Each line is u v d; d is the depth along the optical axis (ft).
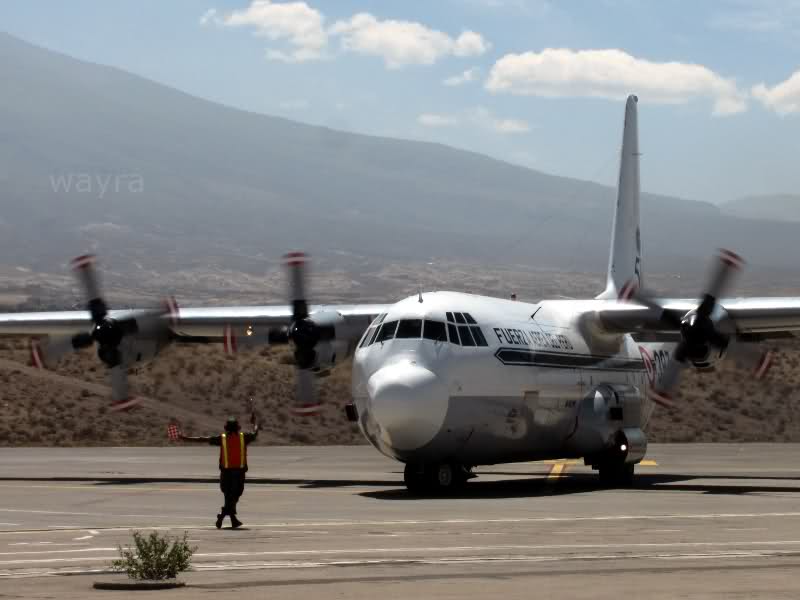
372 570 147.33
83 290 319.68
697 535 183.01
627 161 368.07
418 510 225.97
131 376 587.27
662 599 125.39
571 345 298.35
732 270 282.77
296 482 305.53
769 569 145.89
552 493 270.05
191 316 325.62
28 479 316.19
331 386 599.16
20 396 555.28
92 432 514.27
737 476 333.01
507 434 275.39
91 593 131.85
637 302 304.09
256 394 587.27
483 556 159.53
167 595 129.90
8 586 137.28
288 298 304.50
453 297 276.21
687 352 285.02
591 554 160.76
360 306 315.58
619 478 307.17
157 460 395.75
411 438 255.70
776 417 631.15
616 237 363.15
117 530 197.47
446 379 258.98
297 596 128.77
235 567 150.71
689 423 610.24
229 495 197.57
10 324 346.13
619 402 307.99
